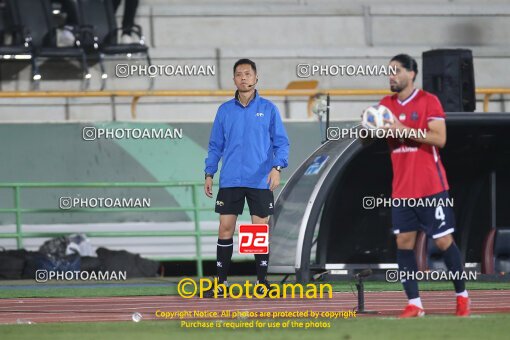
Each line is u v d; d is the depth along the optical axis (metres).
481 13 79.44
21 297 41.56
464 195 51.00
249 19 75.56
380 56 75.31
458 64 47.22
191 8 74.38
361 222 48.97
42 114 69.00
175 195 62.34
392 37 77.81
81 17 67.94
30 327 27.77
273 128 39.12
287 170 62.88
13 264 55.47
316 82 68.00
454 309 33.47
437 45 78.06
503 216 52.16
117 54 67.31
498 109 75.75
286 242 44.81
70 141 61.78
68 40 66.88
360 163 47.72
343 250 48.94
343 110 72.50
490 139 47.78
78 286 49.25
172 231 60.66
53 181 61.50
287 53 73.94
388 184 49.00
